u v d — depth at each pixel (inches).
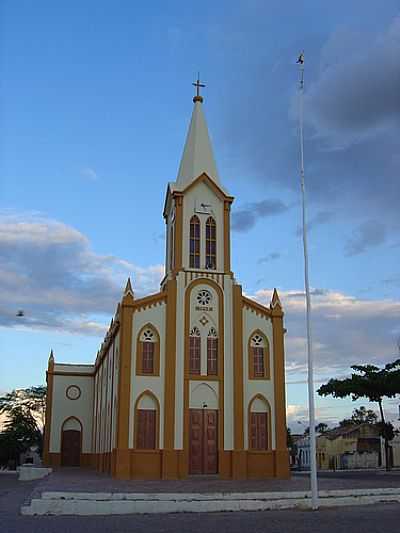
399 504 1064.8
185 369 1675.7
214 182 1856.5
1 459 3639.3
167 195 1920.5
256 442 1681.8
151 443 1610.5
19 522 848.3
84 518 896.3
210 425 1664.6
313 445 1028.5
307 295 1126.4
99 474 1795.0
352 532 732.0
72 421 2516.0
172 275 1748.3
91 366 2578.7
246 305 1774.1
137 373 1641.2
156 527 789.2
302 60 1284.4
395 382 2482.8
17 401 3794.3
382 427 2657.5
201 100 2015.3
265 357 1747.0
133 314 1676.9
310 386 1066.7
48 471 2177.7
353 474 2437.3
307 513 948.0
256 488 1223.5
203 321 1732.3
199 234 1814.7
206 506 985.5
